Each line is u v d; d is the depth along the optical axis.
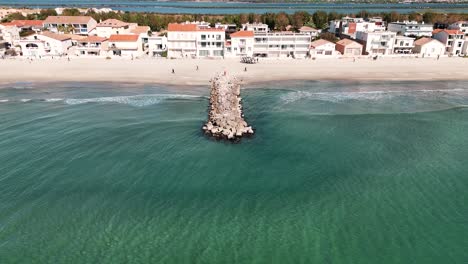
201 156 43.84
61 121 55.19
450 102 68.31
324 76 91.44
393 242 28.86
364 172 40.06
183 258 27.12
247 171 40.31
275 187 37.03
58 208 33.19
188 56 110.19
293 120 56.75
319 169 40.81
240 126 50.91
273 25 163.12
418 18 185.00
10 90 74.94
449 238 29.39
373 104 66.50
